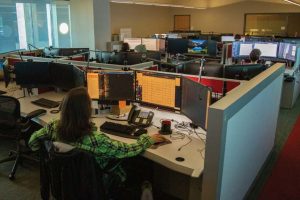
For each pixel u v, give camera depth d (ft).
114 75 8.93
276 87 10.00
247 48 19.77
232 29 38.99
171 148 6.75
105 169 6.34
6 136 9.66
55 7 22.98
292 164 10.61
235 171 6.89
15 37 22.68
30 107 10.02
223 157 5.67
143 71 8.77
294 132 13.56
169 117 8.76
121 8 34.04
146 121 8.23
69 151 5.53
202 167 5.92
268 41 20.02
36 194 8.61
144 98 8.95
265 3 35.91
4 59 14.05
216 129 5.34
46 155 6.55
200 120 7.00
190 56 21.35
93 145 5.77
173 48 23.06
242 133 6.84
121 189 7.25
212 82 8.88
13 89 12.57
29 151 10.19
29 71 11.12
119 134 7.50
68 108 5.66
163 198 8.38
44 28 23.35
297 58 17.75
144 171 8.17
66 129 5.65
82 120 5.69
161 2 31.40
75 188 5.65
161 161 6.35
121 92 9.04
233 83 8.57
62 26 23.13
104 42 22.95
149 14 38.42
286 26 35.91
